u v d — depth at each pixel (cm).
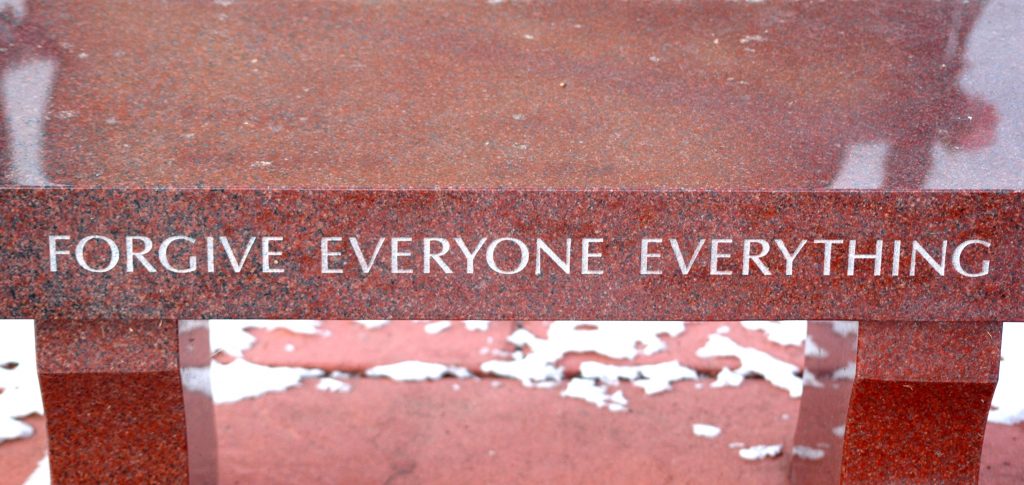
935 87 324
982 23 373
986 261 264
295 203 258
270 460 380
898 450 300
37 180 256
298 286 265
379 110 308
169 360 280
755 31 371
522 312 269
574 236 263
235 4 385
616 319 270
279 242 261
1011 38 359
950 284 266
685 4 397
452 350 454
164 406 290
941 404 292
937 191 259
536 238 263
